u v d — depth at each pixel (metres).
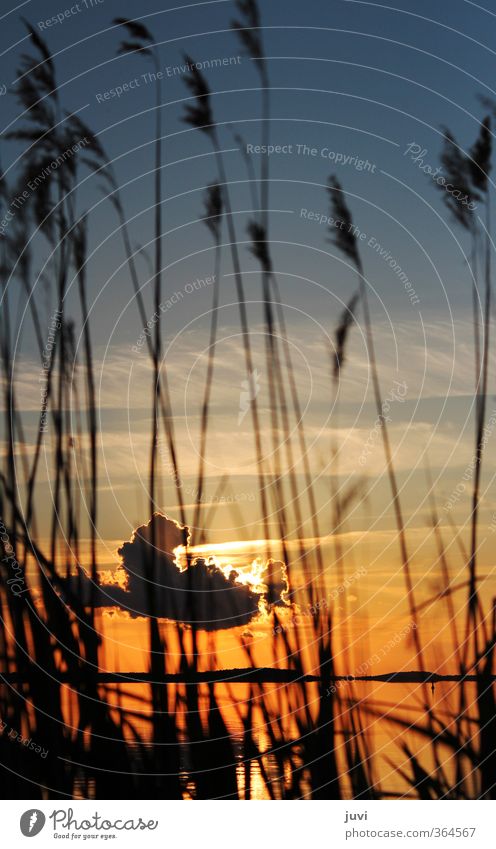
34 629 4.63
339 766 4.59
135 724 4.68
